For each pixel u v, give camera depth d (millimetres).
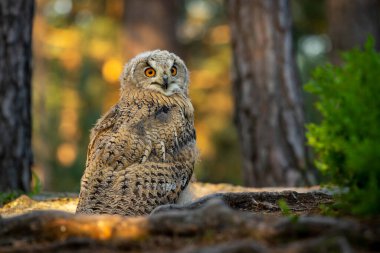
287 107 17812
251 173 17969
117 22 42875
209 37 43906
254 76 17969
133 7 35156
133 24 35125
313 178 17609
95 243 5965
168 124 10109
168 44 35500
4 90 14477
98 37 41688
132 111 10258
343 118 7035
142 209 8898
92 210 8781
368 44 7348
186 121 10680
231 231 5957
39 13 38219
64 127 42938
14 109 14578
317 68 7738
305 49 43594
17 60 14617
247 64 18078
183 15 45438
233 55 18469
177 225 6098
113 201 8844
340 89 7355
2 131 14445
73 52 42219
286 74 17922
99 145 9594
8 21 14508
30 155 15023
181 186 9734
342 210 7234
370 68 7160
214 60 41438
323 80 7668
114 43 41906
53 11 44062
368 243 5566
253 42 18047
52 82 43406
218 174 41844
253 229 5887
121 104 10703
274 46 17984
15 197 12500
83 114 44125
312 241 5422
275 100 17812
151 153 9594
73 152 42719
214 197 8570
